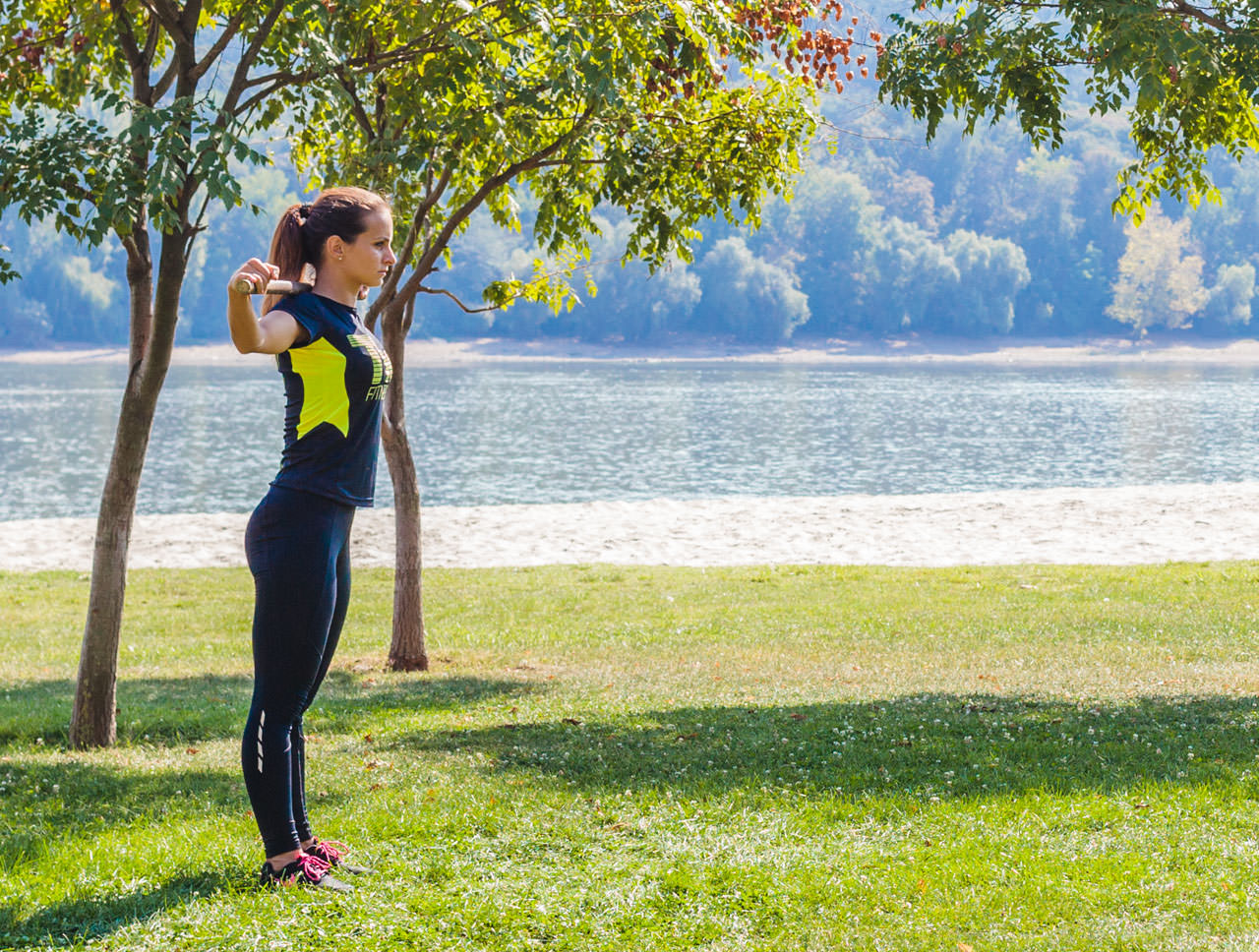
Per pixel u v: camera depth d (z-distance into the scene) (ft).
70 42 29.12
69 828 18.29
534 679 35.53
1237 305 550.36
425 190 37.19
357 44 29.25
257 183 517.55
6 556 67.87
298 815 15.52
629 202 36.19
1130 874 15.64
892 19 32.09
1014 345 558.56
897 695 29.78
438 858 16.34
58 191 22.04
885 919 14.44
